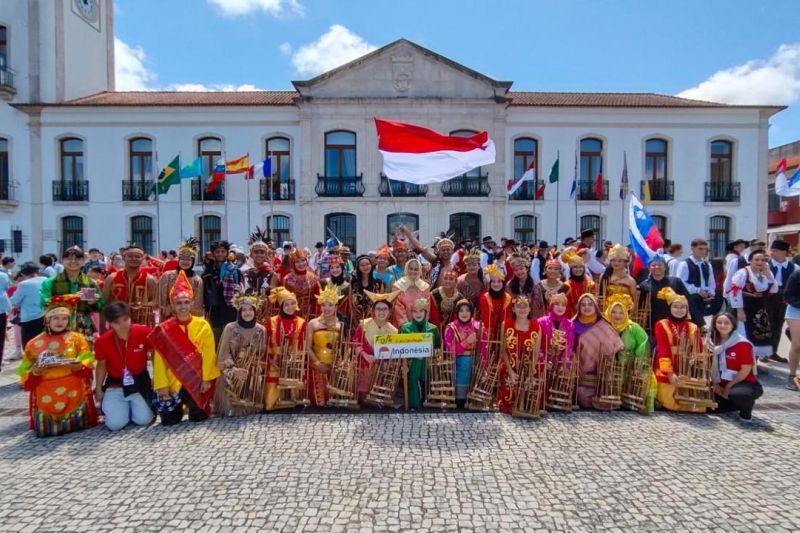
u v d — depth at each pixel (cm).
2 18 2241
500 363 578
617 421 543
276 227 2214
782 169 1695
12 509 365
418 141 855
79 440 496
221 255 711
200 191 2184
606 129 2194
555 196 2205
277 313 673
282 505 370
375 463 438
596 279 785
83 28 2462
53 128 2178
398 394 617
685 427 526
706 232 2200
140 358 537
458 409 586
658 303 664
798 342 674
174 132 2189
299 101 2162
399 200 2181
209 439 494
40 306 735
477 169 2205
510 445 477
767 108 2161
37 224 2188
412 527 342
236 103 2170
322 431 513
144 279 686
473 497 382
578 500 378
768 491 391
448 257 724
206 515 356
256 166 2041
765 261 764
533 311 654
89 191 2183
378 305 597
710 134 2186
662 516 356
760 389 545
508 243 1134
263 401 575
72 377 514
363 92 2183
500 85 2169
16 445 485
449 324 600
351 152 2216
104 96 2381
